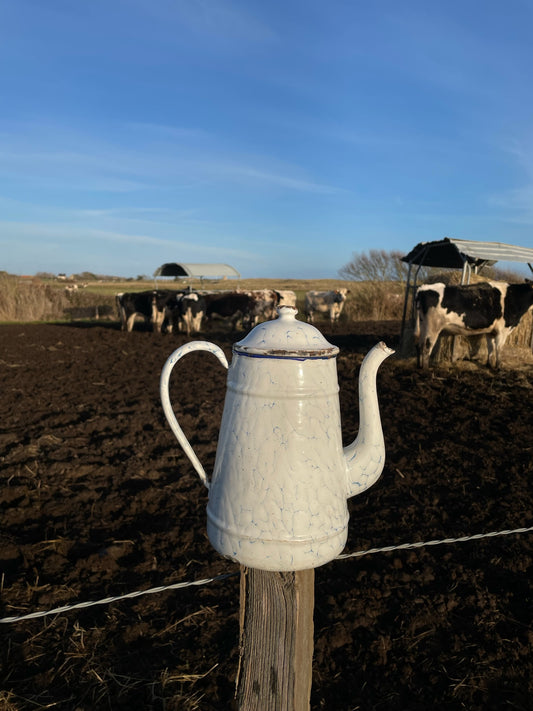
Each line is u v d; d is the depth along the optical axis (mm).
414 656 2688
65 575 3338
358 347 12961
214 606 3047
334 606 3061
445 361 10141
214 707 2328
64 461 5211
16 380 9297
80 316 24734
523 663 2631
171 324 17453
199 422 6691
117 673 2525
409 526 4051
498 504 4395
